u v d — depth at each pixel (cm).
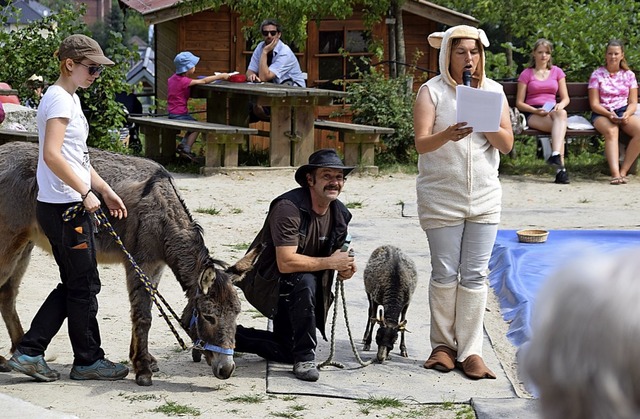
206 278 541
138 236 592
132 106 1755
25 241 612
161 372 608
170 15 1766
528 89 1388
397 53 1705
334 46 1841
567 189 1302
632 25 1859
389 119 1513
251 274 611
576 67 1809
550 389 146
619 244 967
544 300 150
